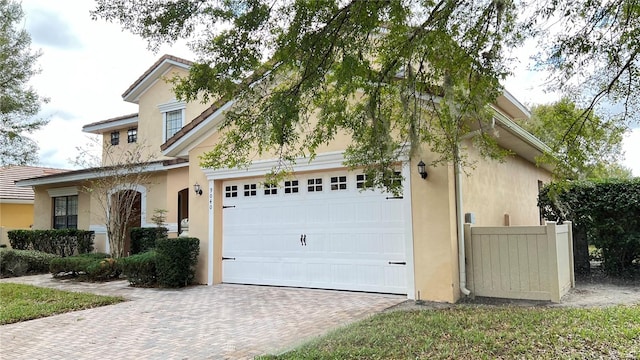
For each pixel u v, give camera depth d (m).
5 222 23.27
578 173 6.51
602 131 6.16
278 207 10.36
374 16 4.90
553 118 6.41
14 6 16.83
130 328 6.88
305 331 6.33
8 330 7.00
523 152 12.47
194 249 11.05
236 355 5.39
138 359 5.37
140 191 15.63
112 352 5.68
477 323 6.03
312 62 5.15
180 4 4.62
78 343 6.15
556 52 5.41
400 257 8.68
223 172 10.94
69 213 18.61
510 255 8.09
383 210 8.95
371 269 9.01
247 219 10.82
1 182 23.88
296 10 4.89
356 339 5.50
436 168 8.21
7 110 16.97
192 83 5.29
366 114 6.05
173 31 4.80
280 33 5.00
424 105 7.10
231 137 6.05
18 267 14.26
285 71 5.55
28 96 17.33
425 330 5.77
